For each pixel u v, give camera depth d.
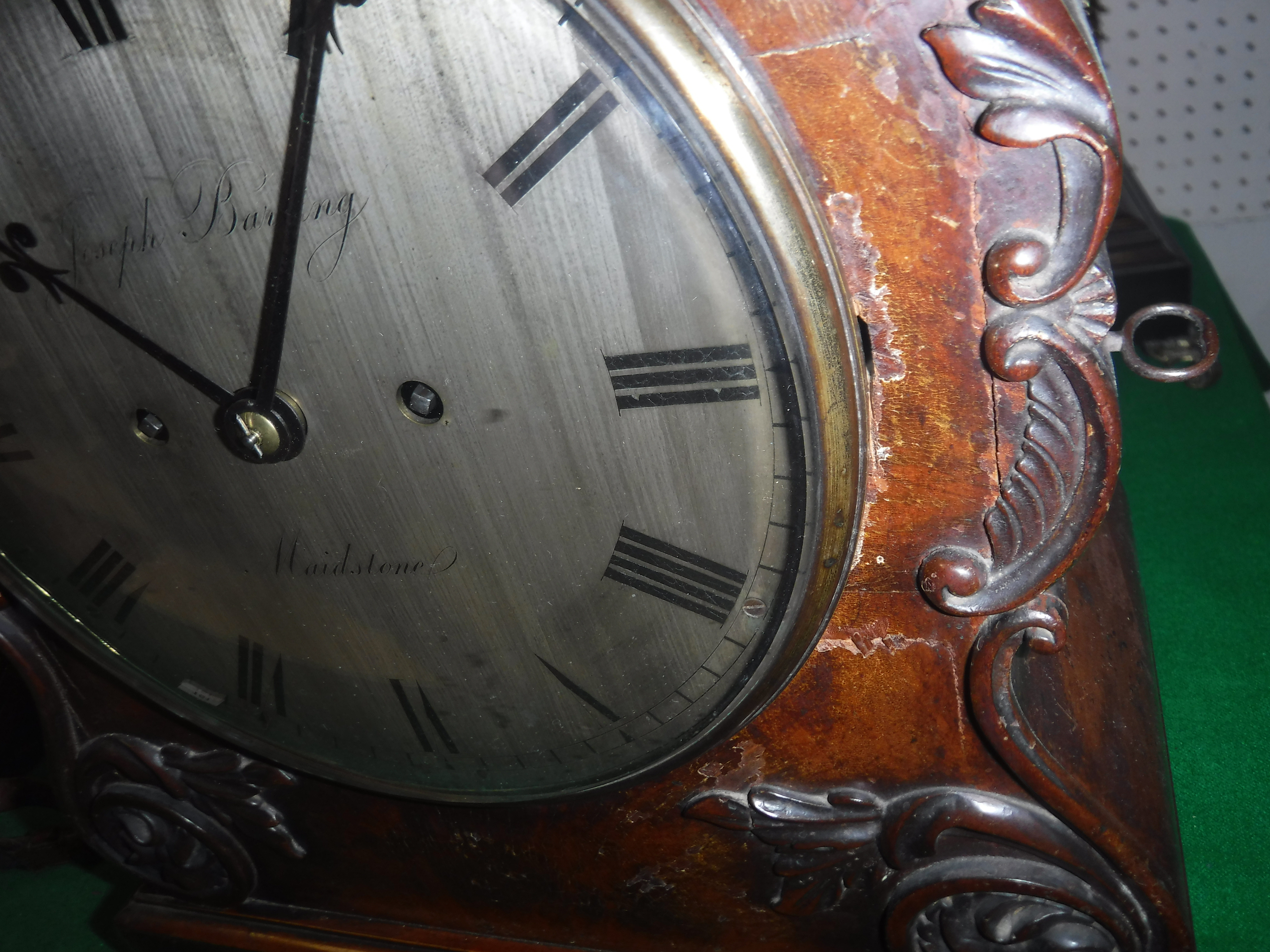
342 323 0.17
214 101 0.16
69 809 0.29
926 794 0.22
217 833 0.28
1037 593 0.19
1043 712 0.21
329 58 0.15
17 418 0.21
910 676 0.21
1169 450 0.49
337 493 0.20
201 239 0.17
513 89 0.14
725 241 0.15
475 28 0.14
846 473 0.17
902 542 0.19
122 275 0.18
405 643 0.22
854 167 0.16
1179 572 0.42
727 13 0.15
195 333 0.18
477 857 0.26
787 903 0.24
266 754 0.25
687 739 0.20
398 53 0.14
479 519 0.19
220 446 0.20
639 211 0.15
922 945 0.24
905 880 0.23
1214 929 0.29
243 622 0.23
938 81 0.15
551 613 0.20
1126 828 0.21
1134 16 0.62
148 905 0.31
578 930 0.27
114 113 0.16
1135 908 0.22
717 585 0.18
